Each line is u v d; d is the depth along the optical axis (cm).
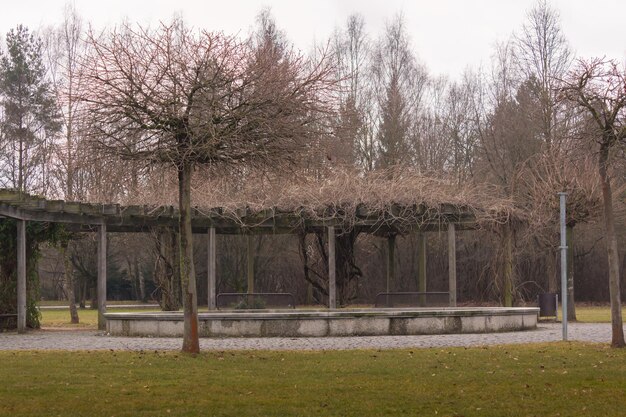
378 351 1428
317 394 993
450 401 950
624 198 3491
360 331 1872
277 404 934
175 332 1900
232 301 2792
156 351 1424
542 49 4016
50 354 1406
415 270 4125
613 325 1465
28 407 910
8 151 3938
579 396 972
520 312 2075
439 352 1407
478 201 2666
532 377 1111
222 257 4209
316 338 1795
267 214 2575
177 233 2828
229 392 1006
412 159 4116
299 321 1856
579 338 1797
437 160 4316
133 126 1326
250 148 1310
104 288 2328
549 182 2834
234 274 4197
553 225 2989
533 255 3884
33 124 4003
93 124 1330
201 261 4191
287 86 1333
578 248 4288
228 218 2575
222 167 1391
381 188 2628
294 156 1370
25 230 2183
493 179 4056
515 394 989
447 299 2783
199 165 1393
